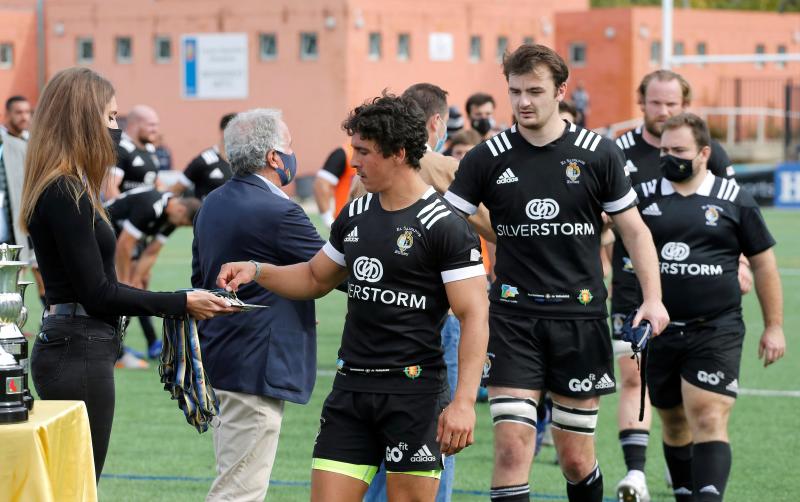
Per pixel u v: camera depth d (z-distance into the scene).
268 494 13.97
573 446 11.22
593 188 10.91
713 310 12.39
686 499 13.17
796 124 78.88
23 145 20.06
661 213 12.53
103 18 82.00
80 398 9.66
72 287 9.64
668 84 14.03
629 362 13.81
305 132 76.81
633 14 85.19
